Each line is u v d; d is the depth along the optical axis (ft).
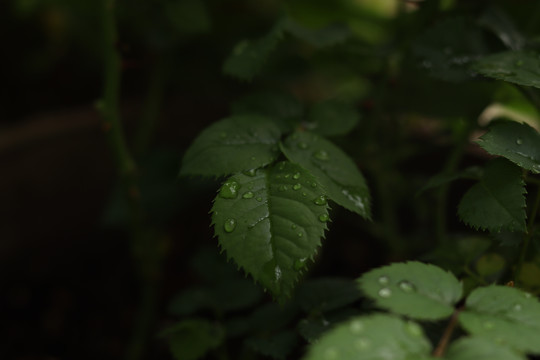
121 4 1.94
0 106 2.63
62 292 2.10
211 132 1.31
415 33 1.57
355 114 1.40
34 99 2.71
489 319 1.10
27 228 2.03
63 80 2.81
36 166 2.00
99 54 2.68
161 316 1.98
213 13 2.20
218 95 2.39
